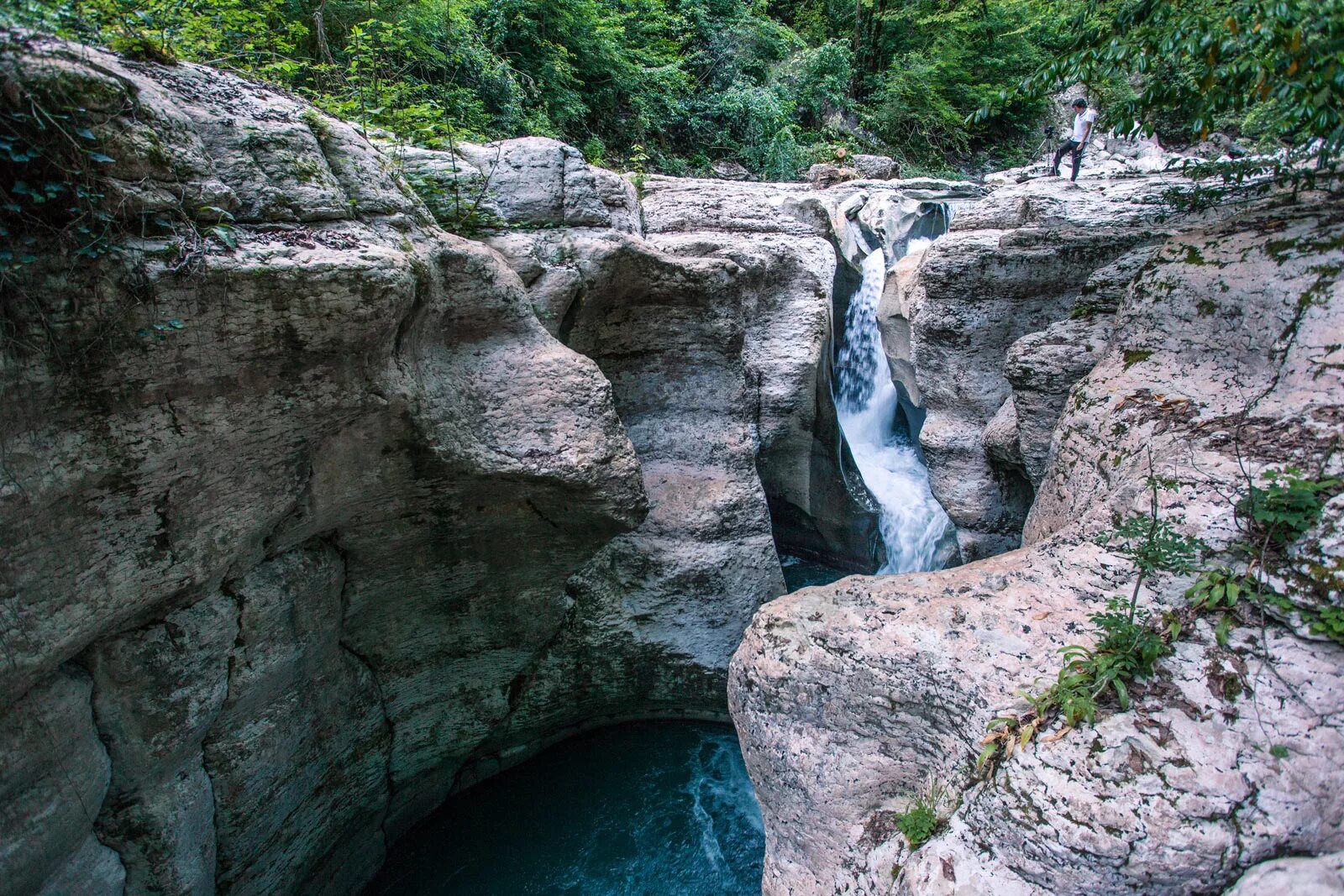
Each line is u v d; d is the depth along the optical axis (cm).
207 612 399
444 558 540
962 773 319
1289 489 302
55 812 343
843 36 2277
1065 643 324
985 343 819
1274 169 504
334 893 559
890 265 1265
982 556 853
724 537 752
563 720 714
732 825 655
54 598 314
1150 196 812
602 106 1494
